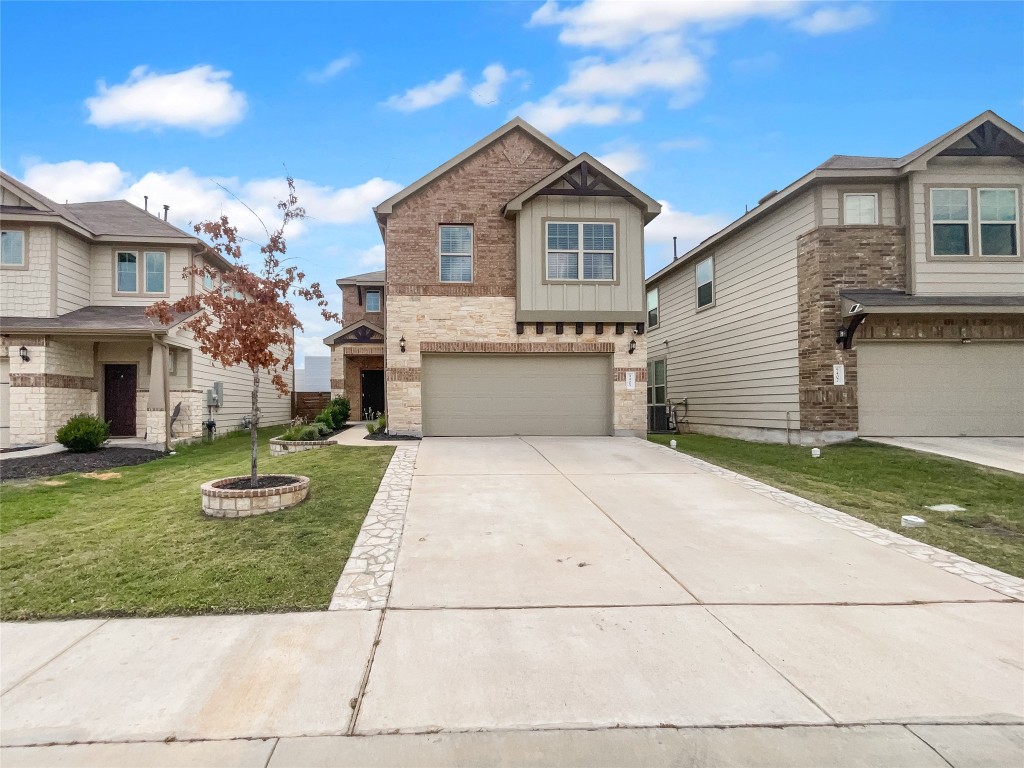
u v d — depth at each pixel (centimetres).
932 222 1212
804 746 274
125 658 358
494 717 296
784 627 395
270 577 484
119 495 819
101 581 479
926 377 1237
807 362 1267
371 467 910
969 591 457
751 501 739
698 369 1828
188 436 1512
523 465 949
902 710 300
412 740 279
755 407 1485
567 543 571
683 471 918
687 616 412
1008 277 1213
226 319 703
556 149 1326
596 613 418
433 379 1316
